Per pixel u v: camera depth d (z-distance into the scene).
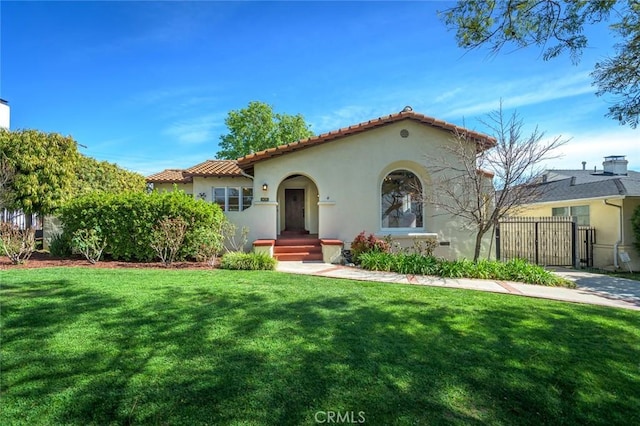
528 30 5.85
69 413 3.09
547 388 3.81
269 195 14.02
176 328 5.07
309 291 7.55
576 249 15.73
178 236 11.10
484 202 11.98
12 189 14.49
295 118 40.66
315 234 17.62
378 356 4.36
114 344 4.48
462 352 4.59
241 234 13.95
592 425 3.25
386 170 14.45
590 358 4.58
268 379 3.73
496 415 3.30
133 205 11.83
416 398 3.50
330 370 3.97
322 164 14.01
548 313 6.51
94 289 7.07
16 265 10.41
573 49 6.04
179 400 3.32
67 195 15.72
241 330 5.07
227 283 8.02
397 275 10.18
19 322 5.13
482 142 13.28
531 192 11.50
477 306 6.79
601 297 8.47
